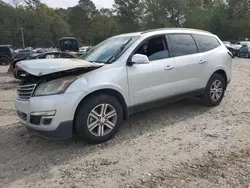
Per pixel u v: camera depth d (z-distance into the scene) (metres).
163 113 5.71
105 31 87.06
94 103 4.11
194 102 6.43
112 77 4.28
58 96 3.85
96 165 3.64
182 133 4.62
